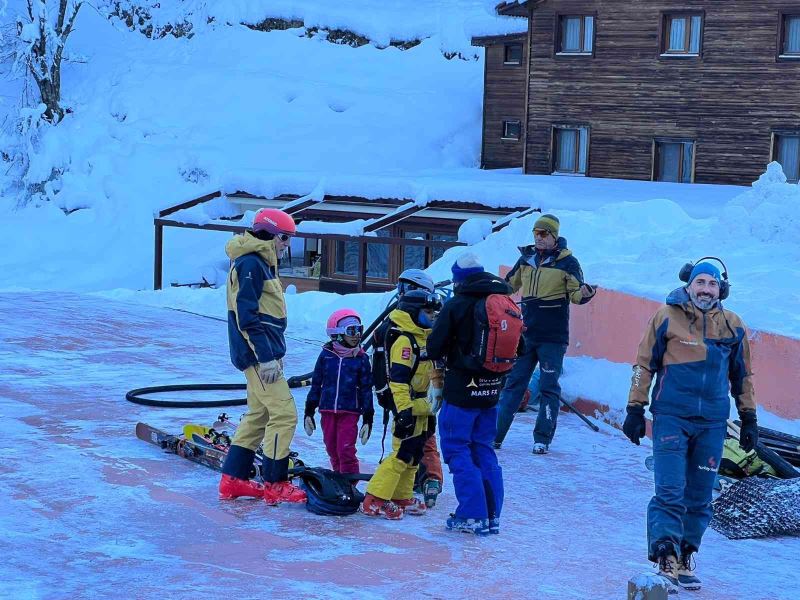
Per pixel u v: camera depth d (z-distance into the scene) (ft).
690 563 20.63
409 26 173.68
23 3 178.29
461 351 22.48
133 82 168.66
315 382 24.76
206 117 160.04
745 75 105.70
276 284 24.07
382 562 20.89
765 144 105.50
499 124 135.54
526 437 31.86
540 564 21.12
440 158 146.20
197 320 51.52
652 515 19.90
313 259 118.52
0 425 30.96
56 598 18.52
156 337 46.65
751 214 43.86
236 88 164.25
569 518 24.35
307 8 178.70
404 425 22.74
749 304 33.55
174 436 28.55
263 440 24.89
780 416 29.89
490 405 22.89
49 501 24.12
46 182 153.58
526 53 127.54
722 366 19.92
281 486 24.39
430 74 164.86
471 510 22.75
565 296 29.73
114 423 31.60
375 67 168.76
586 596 19.40
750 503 24.14
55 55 164.35
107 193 146.82
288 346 44.70
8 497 24.30
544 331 29.71
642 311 34.01
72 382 37.29
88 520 22.89
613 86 112.98
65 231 143.33
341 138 151.74
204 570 20.08
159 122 160.35
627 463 29.22
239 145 152.76
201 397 35.76
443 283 34.37
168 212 113.19
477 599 19.08
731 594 19.95
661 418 20.02
